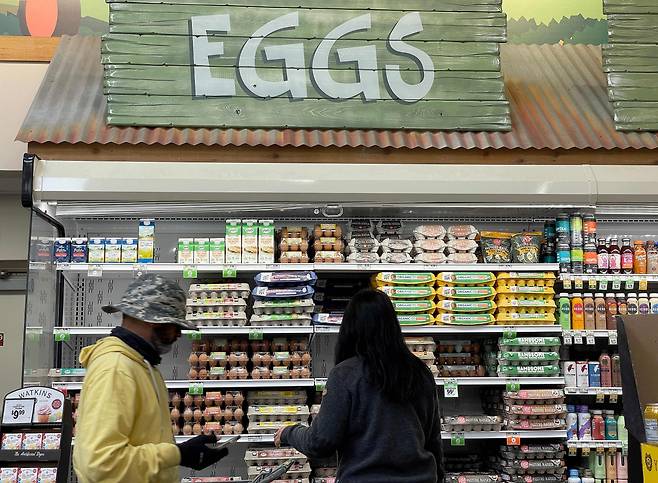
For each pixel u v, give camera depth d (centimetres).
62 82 534
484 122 518
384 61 521
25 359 425
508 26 672
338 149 491
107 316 518
